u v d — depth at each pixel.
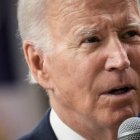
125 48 8.66
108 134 8.87
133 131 7.71
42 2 9.08
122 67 8.38
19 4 9.53
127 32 8.75
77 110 8.91
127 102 8.52
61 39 8.90
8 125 18.92
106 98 8.55
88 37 8.66
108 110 8.56
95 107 8.67
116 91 8.58
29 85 19.50
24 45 9.45
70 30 8.77
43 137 9.45
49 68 9.15
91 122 8.87
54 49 8.99
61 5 8.87
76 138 9.19
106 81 8.51
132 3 8.88
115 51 8.51
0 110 19.16
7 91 19.50
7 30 19.41
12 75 19.59
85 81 8.69
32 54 9.38
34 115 19.52
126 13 8.75
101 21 8.65
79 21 8.71
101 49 8.62
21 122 19.20
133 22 8.76
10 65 19.58
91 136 9.07
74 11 8.76
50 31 9.02
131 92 8.53
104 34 8.65
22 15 9.44
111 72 8.48
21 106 19.44
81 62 8.70
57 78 9.05
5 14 19.28
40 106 19.59
